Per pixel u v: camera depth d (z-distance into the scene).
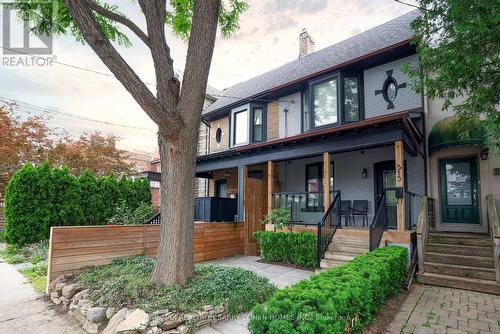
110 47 3.65
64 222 8.91
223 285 4.33
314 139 7.78
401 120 6.21
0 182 11.93
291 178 11.35
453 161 8.34
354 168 9.73
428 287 5.74
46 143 13.55
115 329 3.42
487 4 3.78
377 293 3.81
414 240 6.67
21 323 3.87
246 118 12.83
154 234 6.66
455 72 4.90
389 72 8.92
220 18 6.33
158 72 4.54
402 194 6.39
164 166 4.68
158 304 3.70
